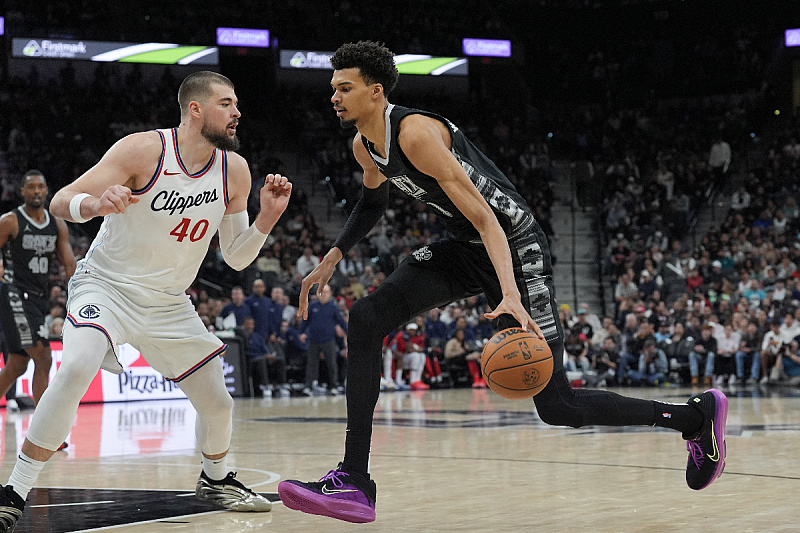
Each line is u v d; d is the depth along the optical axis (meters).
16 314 6.35
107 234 3.49
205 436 3.68
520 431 7.38
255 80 24.86
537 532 3.12
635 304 17.23
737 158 24.28
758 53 25.94
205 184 3.48
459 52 24.91
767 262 19.30
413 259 3.58
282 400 12.88
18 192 18.69
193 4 23.36
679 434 6.86
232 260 3.70
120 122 22.19
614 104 26.72
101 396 12.52
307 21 24.44
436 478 4.60
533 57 27.05
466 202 3.17
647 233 21.38
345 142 23.56
